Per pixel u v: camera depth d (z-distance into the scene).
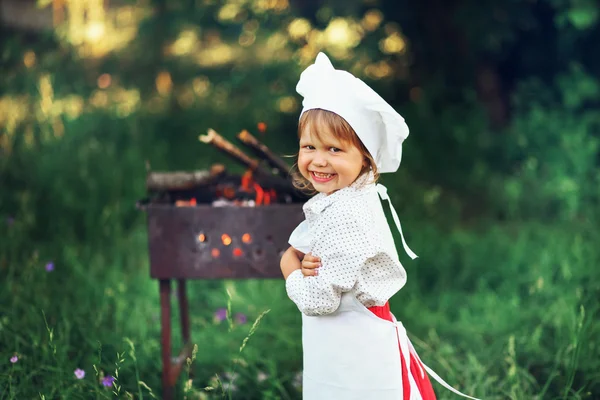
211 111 8.34
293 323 4.05
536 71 7.89
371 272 2.24
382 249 2.20
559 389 3.33
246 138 3.11
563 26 6.99
